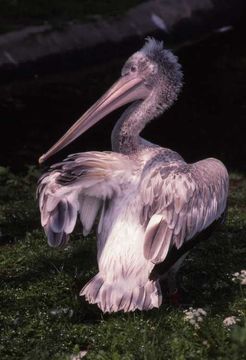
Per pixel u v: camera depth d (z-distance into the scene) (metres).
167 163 7.07
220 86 17.89
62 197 6.70
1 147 14.45
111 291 6.47
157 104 7.56
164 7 21.42
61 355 6.50
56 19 19.70
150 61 7.59
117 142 7.46
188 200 6.78
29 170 12.28
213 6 22.25
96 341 6.71
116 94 7.59
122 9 20.67
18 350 6.63
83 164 6.84
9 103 16.61
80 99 16.94
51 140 14.87
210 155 14.38
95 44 19.31
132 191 6.82
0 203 10.98
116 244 6.65
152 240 6.50
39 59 18.31
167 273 7.20
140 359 6.28
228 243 8.96
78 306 7.33
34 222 10.07
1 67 17.75
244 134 15.33
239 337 6.32
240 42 21.02
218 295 7.62
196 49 20.41
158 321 6.90
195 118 16.17
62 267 8.23
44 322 7.06
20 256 8.82
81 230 9.53
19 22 19.36
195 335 6.62
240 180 12.50
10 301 7.56
